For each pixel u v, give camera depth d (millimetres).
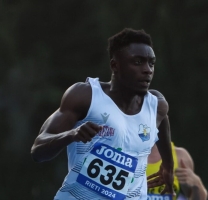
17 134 45281
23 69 47281
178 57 47812
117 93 12352
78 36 49281
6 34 48344
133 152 12398
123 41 12172
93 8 49125
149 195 15781
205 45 48219
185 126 47531
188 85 47812
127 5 48219
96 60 49219
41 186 44812
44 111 46219
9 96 46219
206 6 48125
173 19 48000
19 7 49469
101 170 12242
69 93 12180
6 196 44906
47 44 49406
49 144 11492
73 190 12422
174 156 17250
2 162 45219
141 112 12516
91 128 10828
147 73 12109
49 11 49875
